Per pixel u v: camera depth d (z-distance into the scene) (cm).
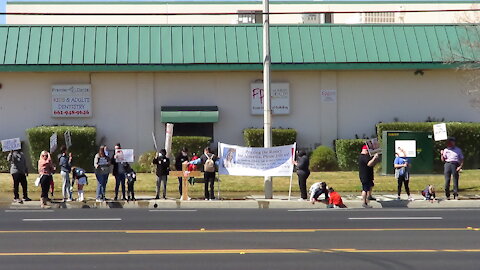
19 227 1662
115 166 2342
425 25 3403
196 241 1445
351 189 2648
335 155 3284
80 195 2297
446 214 1972
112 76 3300
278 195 2558
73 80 3288
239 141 3341
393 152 2977
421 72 3391
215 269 1162
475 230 1612
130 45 3256
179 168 2458
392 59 3294
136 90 3306
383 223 1747
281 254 1296
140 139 3306
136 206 2288
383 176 2938
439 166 3166
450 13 4434
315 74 3366
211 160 2381
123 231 1592
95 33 3275
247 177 2861
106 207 2269
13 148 2325
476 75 3325
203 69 3234
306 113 3362
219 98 3338
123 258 1254
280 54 3266
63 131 3139
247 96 3344
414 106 3394
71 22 4438
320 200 2327
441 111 3397
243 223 1750
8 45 3198
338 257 1266
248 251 1326
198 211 2094
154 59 3225
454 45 3322
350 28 3375
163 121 3269
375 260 1239
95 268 1168
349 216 1917
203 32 3325
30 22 4409
